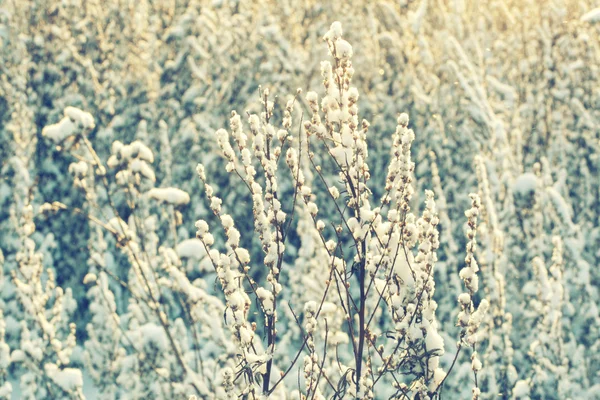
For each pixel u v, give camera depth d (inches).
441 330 183.8
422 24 250.1
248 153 69.6
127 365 148.6
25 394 150.3
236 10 255.6
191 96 246.1
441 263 188.2
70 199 232.4
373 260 69.4
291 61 249.3
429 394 69.6
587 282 193.6
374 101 247.1
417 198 216.5
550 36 247.3
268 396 69.7
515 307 195.2
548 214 210.1
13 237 219.3
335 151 68.6
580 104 238.8
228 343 124.6
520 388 149.5
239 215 236.2
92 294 168.6
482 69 241.8
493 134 207.6
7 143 229.8
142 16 257.1
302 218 169.2
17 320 197.3
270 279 69.1
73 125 125.6
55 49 249.6
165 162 218.7
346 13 254.2
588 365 180.2
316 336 124.9
